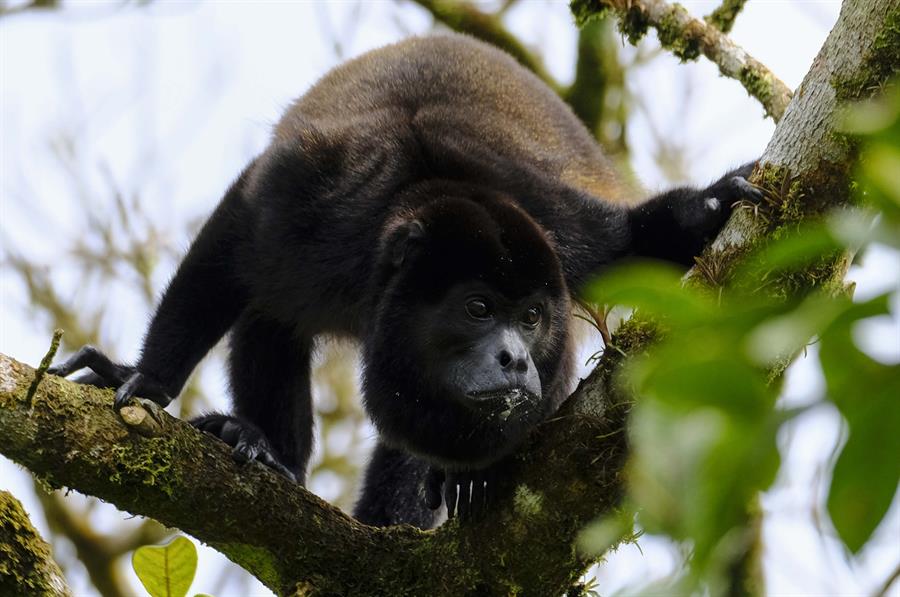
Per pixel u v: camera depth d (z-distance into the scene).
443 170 10.03
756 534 10.05
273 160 10.23
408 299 9.38
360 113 10.94
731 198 8.25
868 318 2.83
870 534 2.74
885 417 2.76
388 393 9.45
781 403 2.98
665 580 3.46
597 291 3.53
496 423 8.42
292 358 11.32
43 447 7.10
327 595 8.24
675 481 2.98
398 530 8.52
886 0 6.82
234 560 8.19
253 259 10.22
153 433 7.46
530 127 11.38
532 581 8.16
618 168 13.89
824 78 7.11
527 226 9.26
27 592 7.34
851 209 7.03
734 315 3.05
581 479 7.78
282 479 8.07
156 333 10.16
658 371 3.03
